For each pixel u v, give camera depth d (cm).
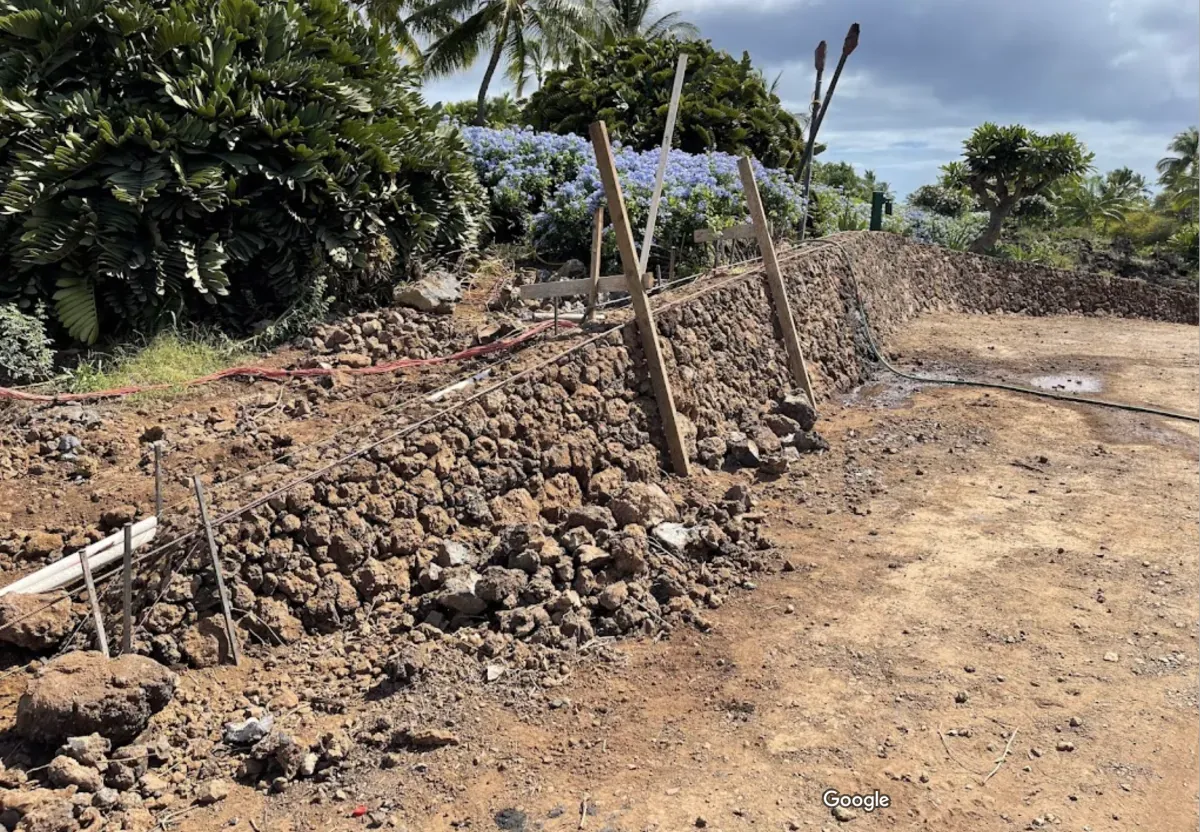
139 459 568
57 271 688
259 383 680
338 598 459
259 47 795
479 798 369
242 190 763
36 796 332
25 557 470
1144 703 466
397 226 862
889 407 972
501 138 1190
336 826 351
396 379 691
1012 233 2577
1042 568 609
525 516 555
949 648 505
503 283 923
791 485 727
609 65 1598
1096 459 841
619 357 674
